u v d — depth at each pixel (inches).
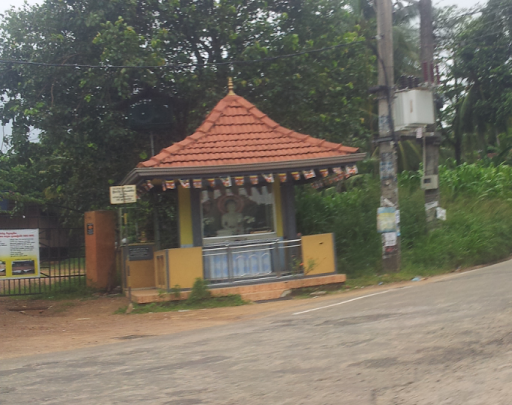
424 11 585.0
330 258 483.8
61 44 607.8
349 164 470.0
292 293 467.8
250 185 491.2
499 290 334.0
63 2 612.1
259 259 475.8
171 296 447.8
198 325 359.3
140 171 427.8
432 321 267.1
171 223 607.2
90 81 582.2
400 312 305.1
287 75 621.0
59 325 405.4
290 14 660.7
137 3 608.1
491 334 228.5
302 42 654.5
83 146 596.1
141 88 636.1
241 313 399.9
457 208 664.4
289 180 492.1
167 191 522.9
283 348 246.7
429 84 542.9
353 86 672.4
